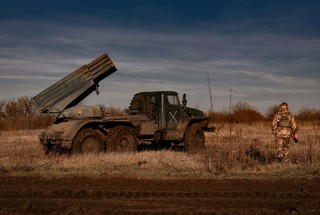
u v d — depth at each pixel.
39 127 29.48
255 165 11.20
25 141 18.81
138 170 10.60
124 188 8.79
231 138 13.50
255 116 32.09
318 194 8.04
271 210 6.93
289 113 11.82
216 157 11.12
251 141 16.14
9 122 29.17
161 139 15.21
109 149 13.89
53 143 13.76
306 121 31.61
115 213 6.92
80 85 14.62
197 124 15.65
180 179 9.55
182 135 15.16
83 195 8.21
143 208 7.25
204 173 10.17
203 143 15.72
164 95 15.32
